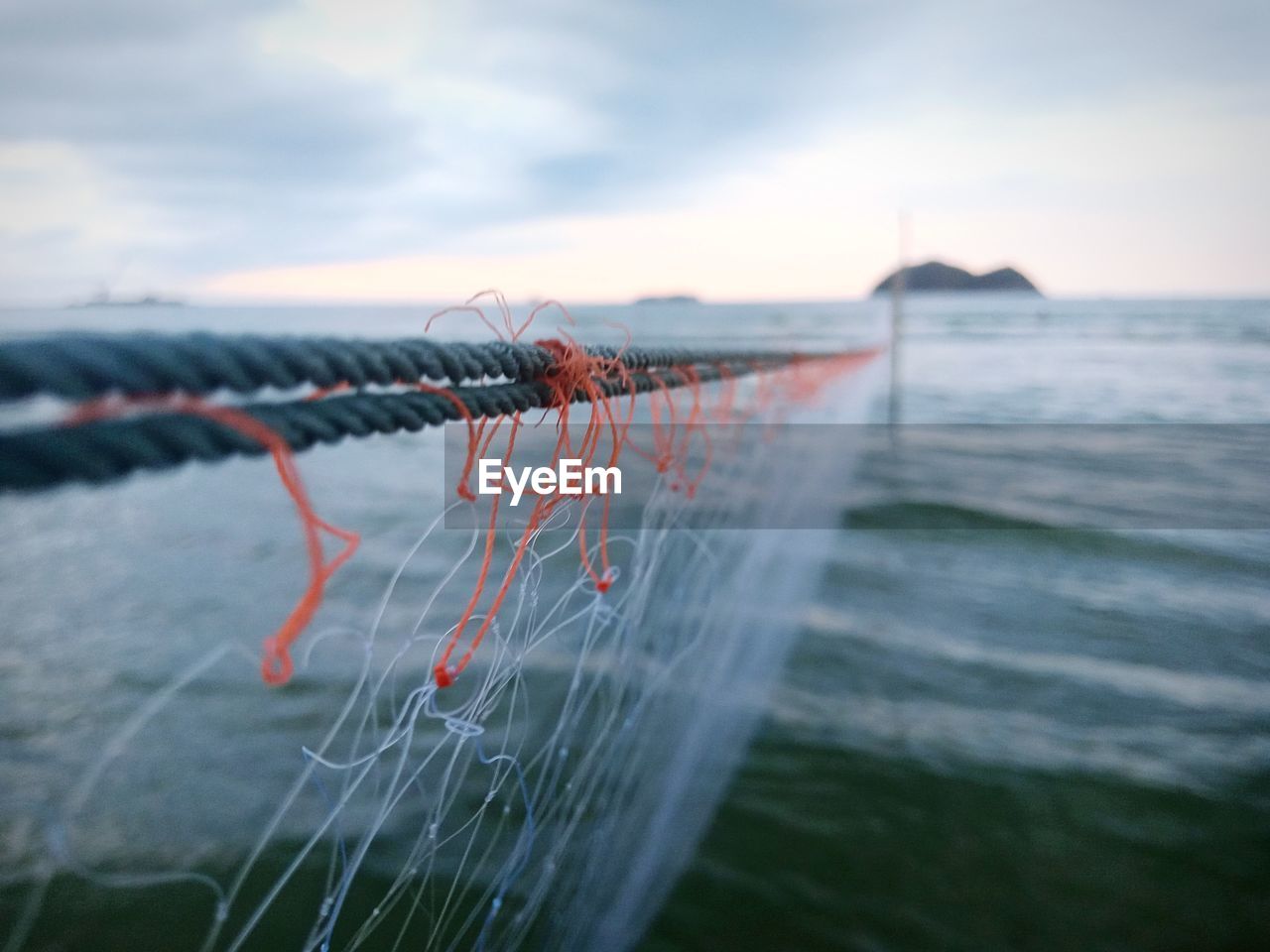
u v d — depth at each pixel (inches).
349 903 110.6
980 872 143.3
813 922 130.0
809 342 1020.5
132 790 141.9
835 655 227.9
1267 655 240.4
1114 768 177.2
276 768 148.3
